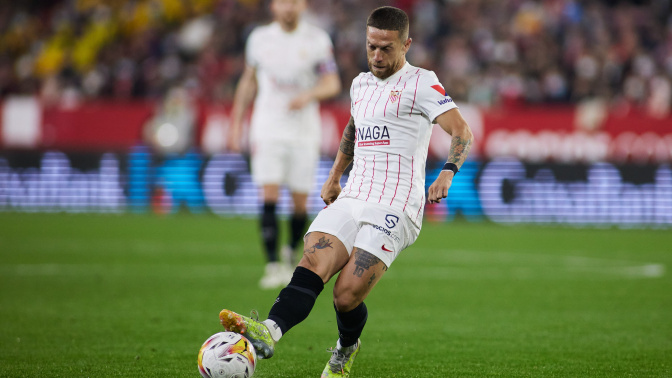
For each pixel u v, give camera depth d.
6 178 64.44
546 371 16.55
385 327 21.77
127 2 86.81
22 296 26.41
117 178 63.66
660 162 60.19
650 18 77.06
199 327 21.27
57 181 64.12
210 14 85.00
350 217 14.68
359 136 15.27
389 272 34.19
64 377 15.56
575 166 60.22
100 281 30.17
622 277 32.81
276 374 16.23
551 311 24.58
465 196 60.88
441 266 36.25
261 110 31.05
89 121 65.06
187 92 69.69
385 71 14.96
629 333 21.02
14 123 65.12
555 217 60.25
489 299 26.95
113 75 76.25
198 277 31.61
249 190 61.88
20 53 86.25
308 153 30.94
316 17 75.81
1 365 16.56
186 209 63.19
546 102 68.31
